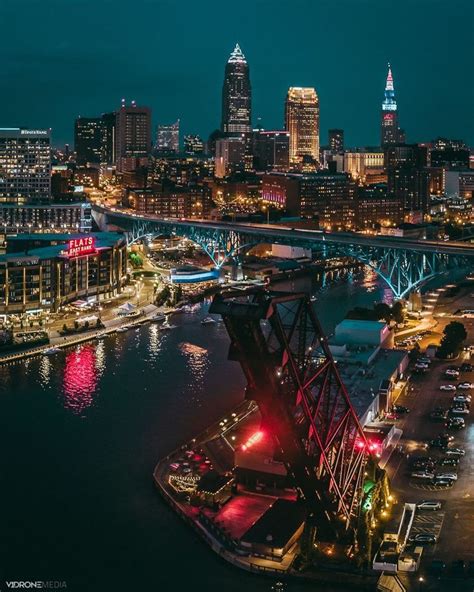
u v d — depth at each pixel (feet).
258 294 517.55
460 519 638.12
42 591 570.05
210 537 619.67
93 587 574.56
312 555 587.27
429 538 604.49
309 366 581.94
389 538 606.55
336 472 598.34
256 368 523.29
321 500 586.04
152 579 581.53
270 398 535.60
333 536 600.80
